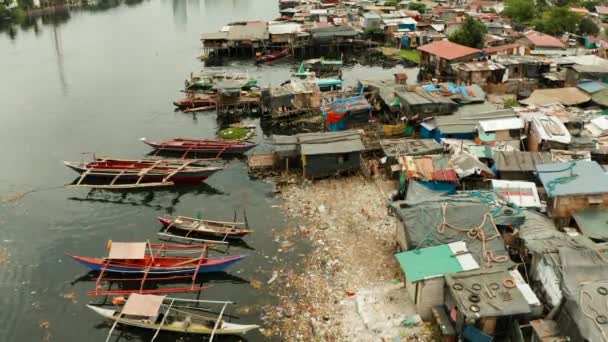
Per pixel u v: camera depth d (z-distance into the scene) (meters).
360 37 98.69
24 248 35.25
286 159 43.66
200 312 28.41
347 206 38.56
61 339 27.02
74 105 65.56
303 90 57.66
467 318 22.36
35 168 47.84
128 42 105.62
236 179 44.56
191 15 144.00
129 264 31.31
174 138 54.41
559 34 91.38
